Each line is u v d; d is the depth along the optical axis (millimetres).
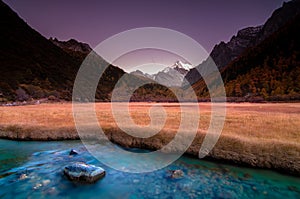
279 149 13234
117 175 12172
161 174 12297
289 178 11484
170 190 10344
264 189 10297
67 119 26016
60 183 11008
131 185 10891
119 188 10555
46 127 21641
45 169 13000
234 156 13828
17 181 11195
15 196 9617
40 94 81375
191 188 10523
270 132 17094
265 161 12891
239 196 9648
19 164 13898
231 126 20250
